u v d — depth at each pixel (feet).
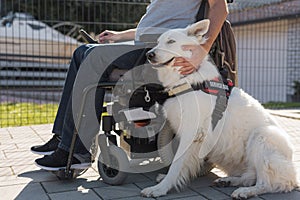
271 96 42.19
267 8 38.22
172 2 10.21
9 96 38.34
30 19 42.42
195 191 9.02
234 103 9.23
